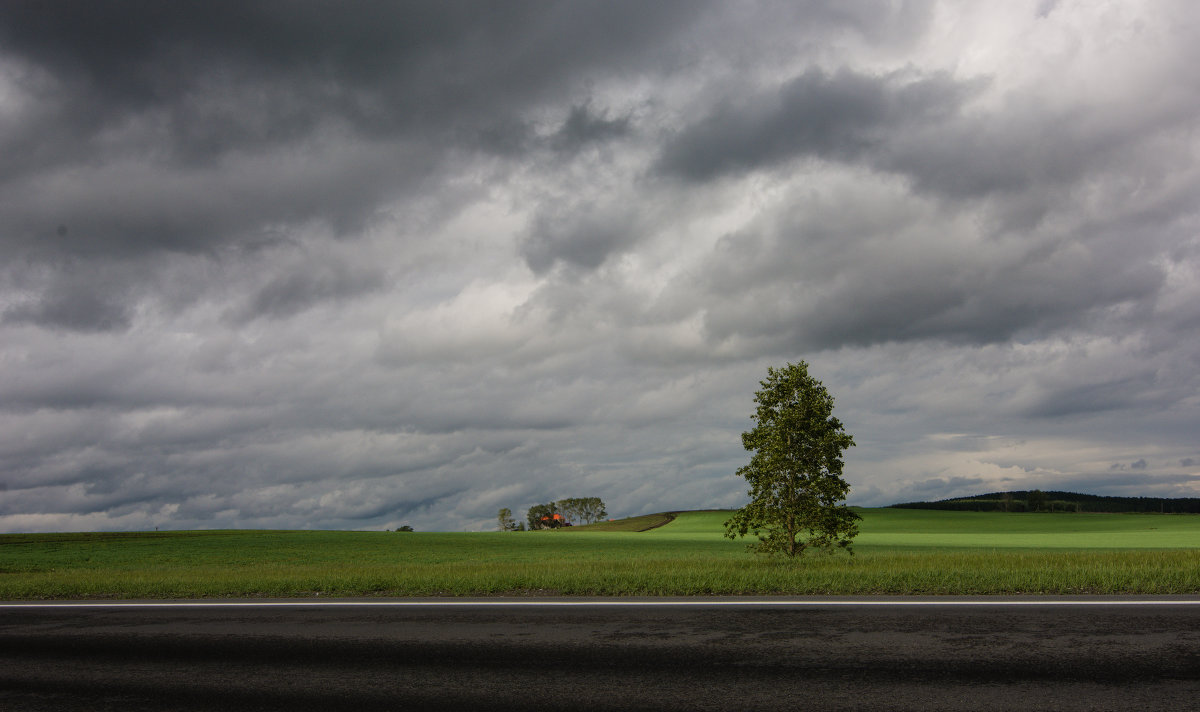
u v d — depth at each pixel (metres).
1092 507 144.00
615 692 6.41
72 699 6.68
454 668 7.35
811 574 14.52
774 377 29.97
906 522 113.00
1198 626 8.42
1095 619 8.89
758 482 29.06
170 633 9.59
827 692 6.24
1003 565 16.08
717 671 6.97
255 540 66.81
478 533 87.38
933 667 6.91
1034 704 5.82
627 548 56.75
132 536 73.94
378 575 17.31
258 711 6.19
